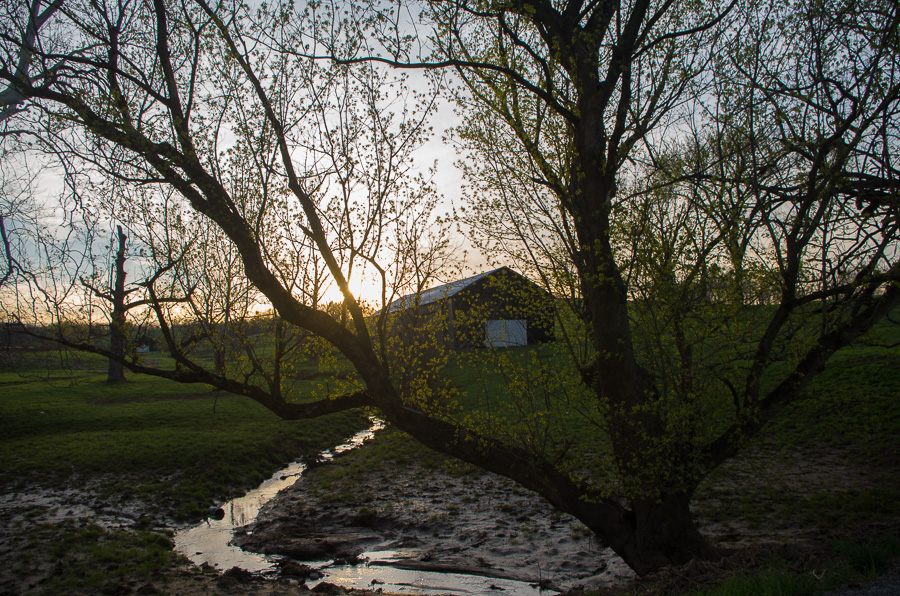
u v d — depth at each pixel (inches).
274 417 1039.0
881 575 221.1
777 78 315.0
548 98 310.5
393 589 385.4
